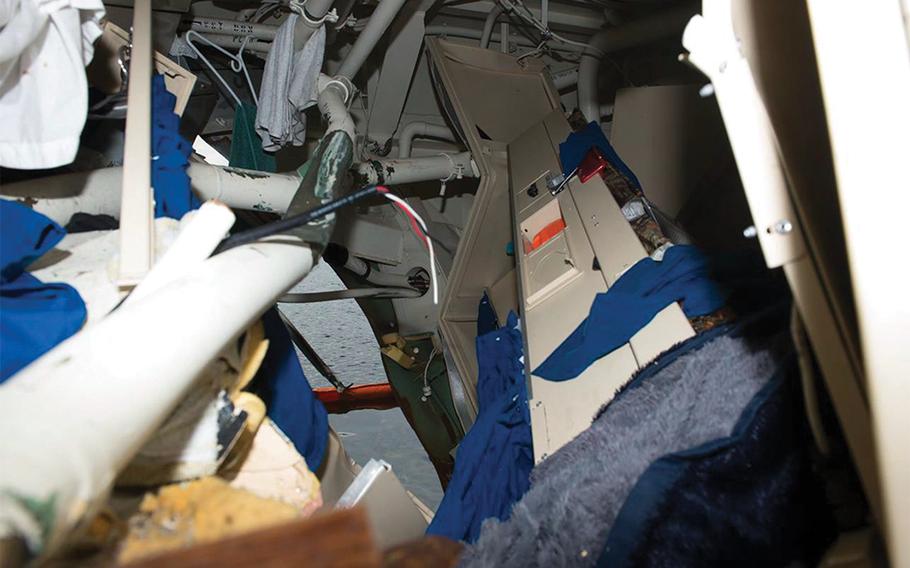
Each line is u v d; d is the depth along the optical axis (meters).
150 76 1.36
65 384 0.69
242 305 1.00
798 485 1.05
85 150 1.67
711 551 1.01
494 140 3.16
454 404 3.21
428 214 3.51
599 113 3.38
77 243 1.34
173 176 1.54
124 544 0.81
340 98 2.48
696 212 2.61
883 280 0.80
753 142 0.93
